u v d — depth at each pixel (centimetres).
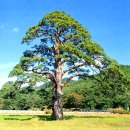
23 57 4722
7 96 4878
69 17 4938
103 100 9744
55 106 4881
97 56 4828
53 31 4975
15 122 4275
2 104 10050
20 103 9994
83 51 4831
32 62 4709
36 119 4841
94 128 3344
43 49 5041
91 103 9881
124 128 3325
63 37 4984
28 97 10062
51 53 5056
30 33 4884
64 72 4984
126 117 5206
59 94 4919
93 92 9988
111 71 4869
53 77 4916
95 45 4825
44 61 4747
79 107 10144
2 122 4278
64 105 10281
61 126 3659
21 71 4553
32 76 4575
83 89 10275
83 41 4828
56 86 4956
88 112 8050
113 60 4953
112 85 5091
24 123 4122
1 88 4850
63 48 4575
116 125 3738
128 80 5006
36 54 5047
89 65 4859
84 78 5234
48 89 5316
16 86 4706
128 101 9419
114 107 9712
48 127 3525
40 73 4862
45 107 9906
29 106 9988
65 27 4922
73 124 3925
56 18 4853
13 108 9994
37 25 4931
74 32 4838
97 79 5091
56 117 4825
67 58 4684
